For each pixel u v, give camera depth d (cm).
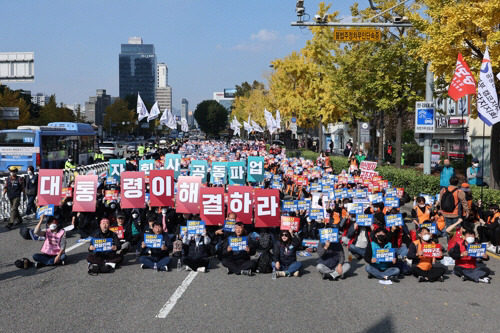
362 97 3312
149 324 790
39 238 1460
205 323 795
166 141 9131
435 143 3844
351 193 1758
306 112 4550
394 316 837
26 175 1897
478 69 1880
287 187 2272
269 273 1132
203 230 1152
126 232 1352
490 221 1337
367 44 3156
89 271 1110
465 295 965
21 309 864
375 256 1077
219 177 1995
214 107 17525
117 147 5841
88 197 1409
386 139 4959
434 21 2067
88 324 790
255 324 793
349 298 940
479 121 3102
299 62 5003
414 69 2856
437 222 1415
